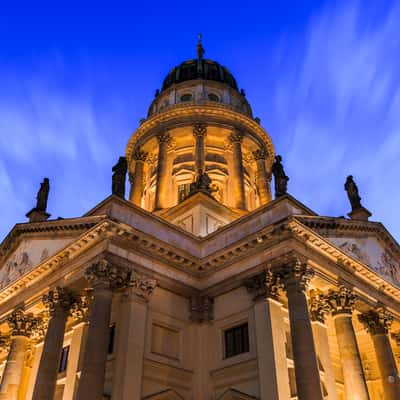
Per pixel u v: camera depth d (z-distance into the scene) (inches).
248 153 2427.4
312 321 1296.8
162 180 2145.7
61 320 1256.2
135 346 1133.7
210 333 1306.6
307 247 1245.1
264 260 1241.4
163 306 1279.5
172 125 2319.1
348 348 1218.6
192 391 1227.9
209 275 1385.3
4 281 1598.2
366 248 1486.2
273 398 1059.9
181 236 1438.2
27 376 1518.2
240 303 1270.9
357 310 1454.2
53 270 1369.3
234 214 1845.5
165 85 2839.6
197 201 1733.5
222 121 2340.1
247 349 1206.9
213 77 2765.7
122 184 1398.9
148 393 1124.5
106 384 1128.8
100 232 1216.2
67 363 1317.7
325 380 1218.0
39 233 1519.4
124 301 1194.0
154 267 1289.4
